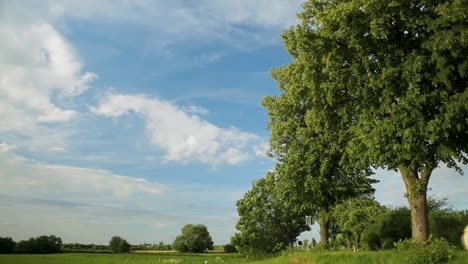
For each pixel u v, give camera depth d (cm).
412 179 2511
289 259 2855
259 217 7356
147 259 10788
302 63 2716
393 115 2272
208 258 11169
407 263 1953
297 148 3772
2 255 12162
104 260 10094
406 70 2247
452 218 3994
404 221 4291
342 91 2727
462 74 2191
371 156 2478
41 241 14250
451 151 2222
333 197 3950
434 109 2259
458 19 2134
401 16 2242
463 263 1823
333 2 2598
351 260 2248
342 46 2541
